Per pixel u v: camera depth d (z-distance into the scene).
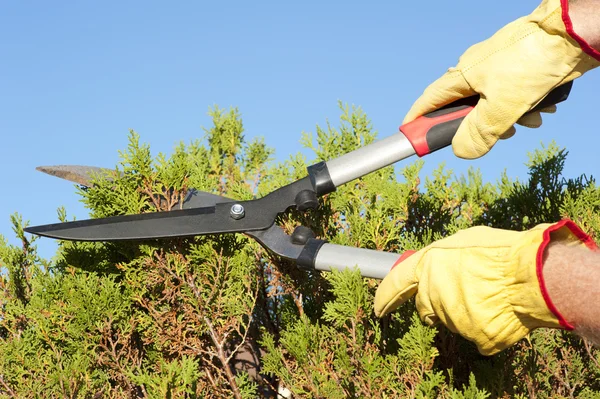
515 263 1.98
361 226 3.20
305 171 3.45
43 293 3.03
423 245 3.17
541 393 3.12
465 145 2.66
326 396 2.70
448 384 2.96
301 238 2.71
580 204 3.48
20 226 3.48
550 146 3.91
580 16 2.47
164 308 2.97
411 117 2.79
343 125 3.70
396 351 2.88
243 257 3.02
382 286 2.36
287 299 3.29
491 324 2.03
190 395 2.77
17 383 2.86
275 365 2.96
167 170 2.94
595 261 1.85
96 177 2.92
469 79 2.64
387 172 3.71
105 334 2.93
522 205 3.69
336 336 2.87
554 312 1.86
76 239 2.73
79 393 2.71
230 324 2.96
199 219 2.79
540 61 2.53
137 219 2.78
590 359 3.25
